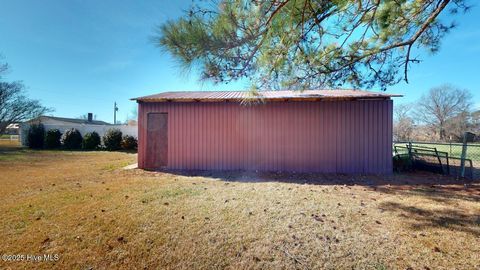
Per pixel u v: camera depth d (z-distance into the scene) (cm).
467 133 583
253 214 316
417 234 258
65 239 248
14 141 2094
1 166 753
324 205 354
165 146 721
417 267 199
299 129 668
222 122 699
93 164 807
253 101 585
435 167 625
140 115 729
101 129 1608
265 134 683
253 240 246
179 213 319
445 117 2634
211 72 331
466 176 585
